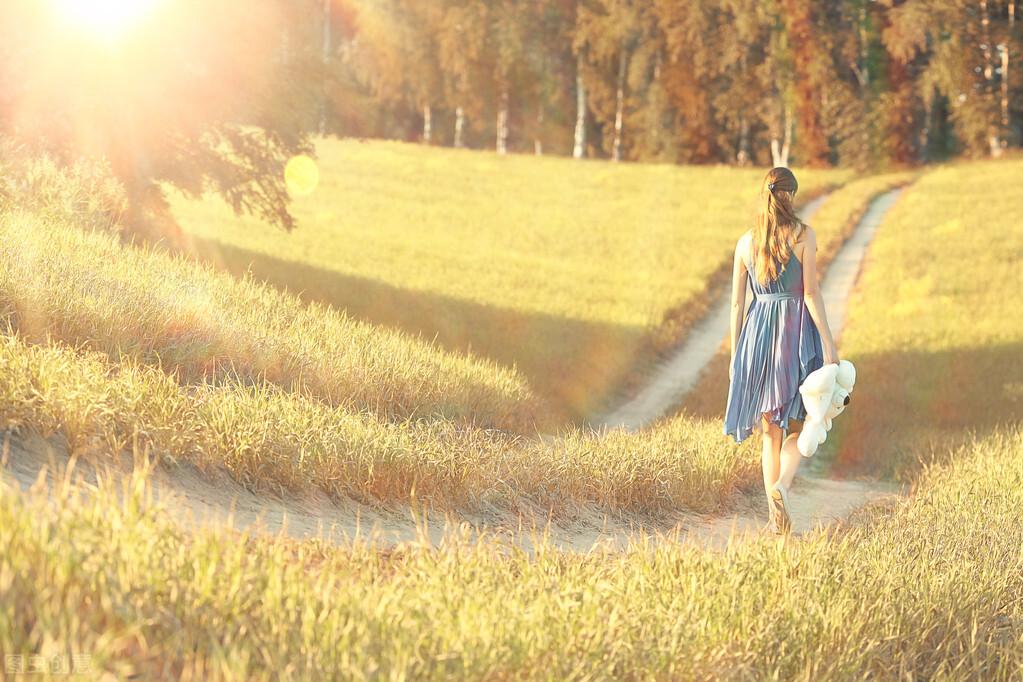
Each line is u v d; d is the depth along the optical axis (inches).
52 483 150.9
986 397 682.2
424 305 882.1
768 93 2719.0
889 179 2196.1
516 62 2979.8
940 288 1157.7
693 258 1354.6
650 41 2775.6
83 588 96.1
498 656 108.8
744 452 332.2
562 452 273.0
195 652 95.8
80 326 247.8
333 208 1717.5
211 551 113.1
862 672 134.4
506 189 2039.9
